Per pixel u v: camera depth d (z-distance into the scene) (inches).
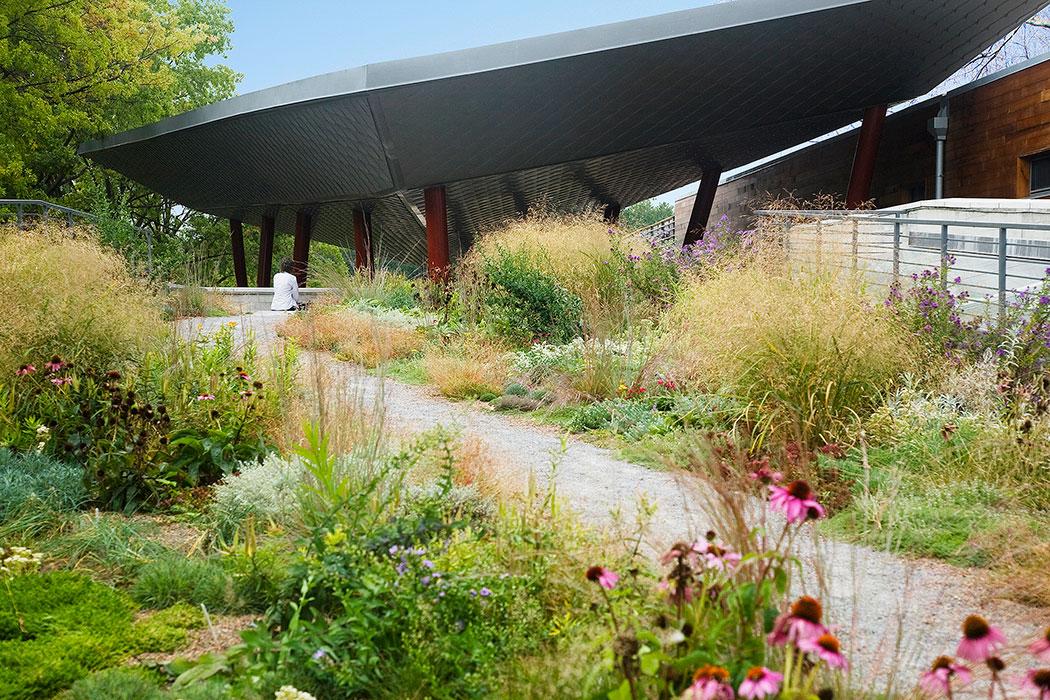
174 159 832.3
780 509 83.5
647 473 214.8
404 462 158.6
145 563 147.0
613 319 383.9
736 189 939.3
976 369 233.6
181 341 242.7
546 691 91.6
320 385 177.6
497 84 508.4
